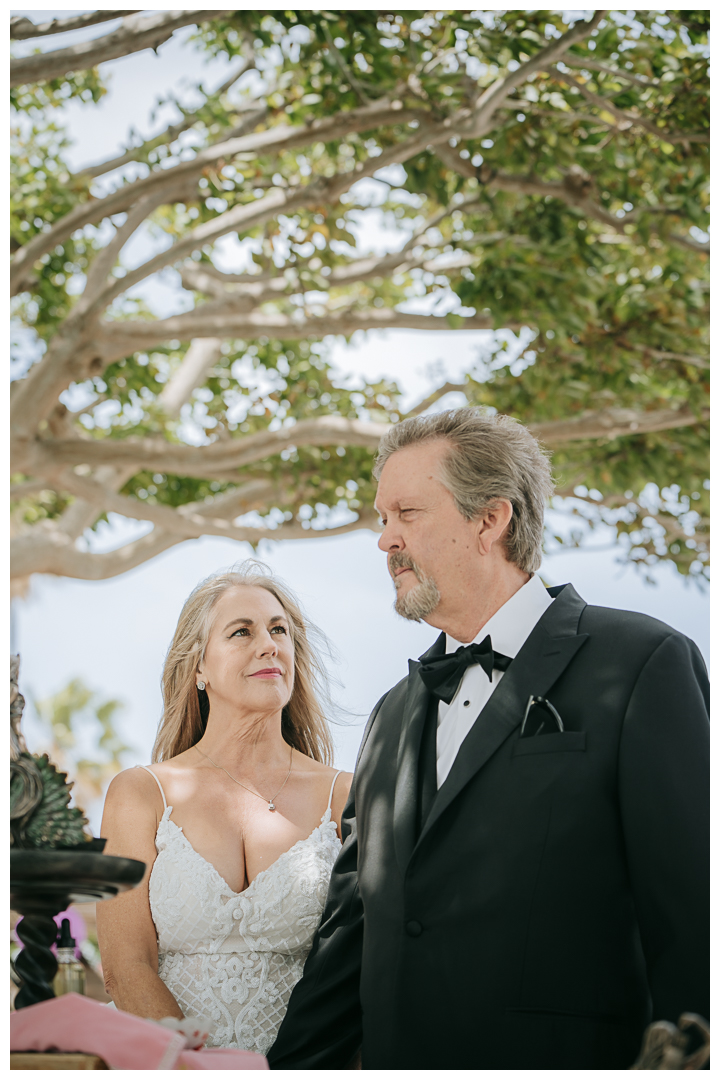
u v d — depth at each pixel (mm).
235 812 2273
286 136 4504
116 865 1439
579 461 6520
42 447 5238
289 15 4238
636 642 1750
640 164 5004
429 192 5047
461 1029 1608
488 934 1630
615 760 1646
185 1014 2061
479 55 4449
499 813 1681
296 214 5453
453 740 1859
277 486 6254
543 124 4781
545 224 5547
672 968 1512
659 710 1652
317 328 5383
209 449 5453
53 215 6023
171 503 7211
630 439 6457
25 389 5043
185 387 7465
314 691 2570
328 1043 1944
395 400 6758
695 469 6379
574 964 1591
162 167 5090
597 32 4645
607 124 4727
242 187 4898
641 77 4691
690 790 1586
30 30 3707
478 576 1902
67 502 8031
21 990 1497
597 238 6172
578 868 1618
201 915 2113
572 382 5824
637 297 5863
